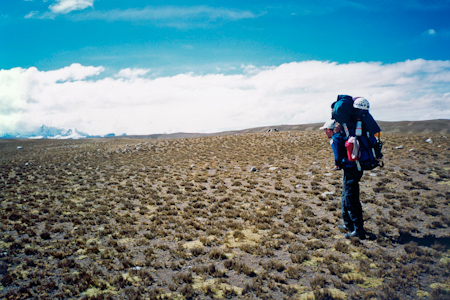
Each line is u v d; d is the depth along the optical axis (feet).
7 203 42.24
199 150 115.44
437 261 18.60
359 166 21.42
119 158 107.55
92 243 25.40
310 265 19.60
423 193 34.76
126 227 29.68
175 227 29.53
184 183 53.98
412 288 16.01
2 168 88.69
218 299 15.98
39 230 29.71
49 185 57.72
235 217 32.35
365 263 18.79
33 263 21.31
